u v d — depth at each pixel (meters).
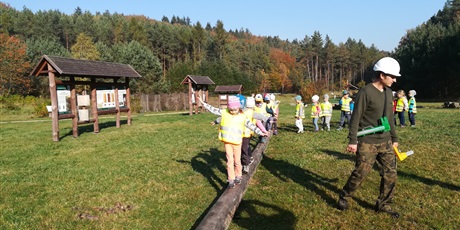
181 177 6.72
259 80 88.00
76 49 68.50
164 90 56.16
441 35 48.28
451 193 5.39
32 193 6.01
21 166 8.08
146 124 17.62
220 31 97.12
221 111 5.97
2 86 49.50
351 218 4.56
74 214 5.03
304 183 6.12
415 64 49.25
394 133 4.67
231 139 5.46
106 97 15.66
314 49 103.44
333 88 96.50
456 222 4.38
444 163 7.23
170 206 5.23
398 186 5.78
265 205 5.14
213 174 6.90
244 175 6.23
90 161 8.48
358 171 4.57
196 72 60.66
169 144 10.66
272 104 12.28
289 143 10.32
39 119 23.61
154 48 86.25
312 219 4.59
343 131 12.98
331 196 5.39
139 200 5.52
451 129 12.58
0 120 23.19
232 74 64.94
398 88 53.41
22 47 52.97
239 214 4.84
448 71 45.72
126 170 7.40
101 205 5.36
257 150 8.35
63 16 90.88
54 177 7.02
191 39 93.00
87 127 16.91
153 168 7.52
